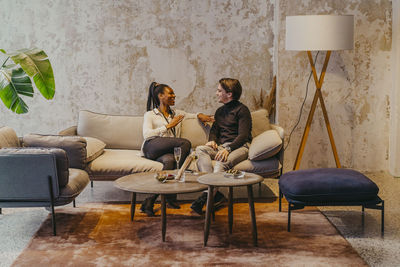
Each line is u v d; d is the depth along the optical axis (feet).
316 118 17.29
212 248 10.75
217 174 11.59
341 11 16.75
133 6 17.67
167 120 15.38
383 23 16.88
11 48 17.76
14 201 11.50
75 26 17.71
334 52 16.94
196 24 17.84
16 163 11.16
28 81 14.25
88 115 16.02
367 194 11.51
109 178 13.87
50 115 18.26
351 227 12.10
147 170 13.83
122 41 17.85
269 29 17.95
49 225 12.29
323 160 17.51
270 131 14.61
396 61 16.63
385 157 17.56
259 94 18.30
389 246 10.85
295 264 9.86
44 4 17.57
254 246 10.85
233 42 17.99
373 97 17.24
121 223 12.46
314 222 12.47
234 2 17.79
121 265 9.84
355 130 17.38
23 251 10.60
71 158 13.30
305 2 16.70
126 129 15.98
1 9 17.54
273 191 15.57
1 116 18.20
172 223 12.47
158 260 10.08
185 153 14.32
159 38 17.88
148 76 18.07
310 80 17.08
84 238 11.38
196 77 18.13
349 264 9.85
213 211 12.57
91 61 17.94
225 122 15.08
